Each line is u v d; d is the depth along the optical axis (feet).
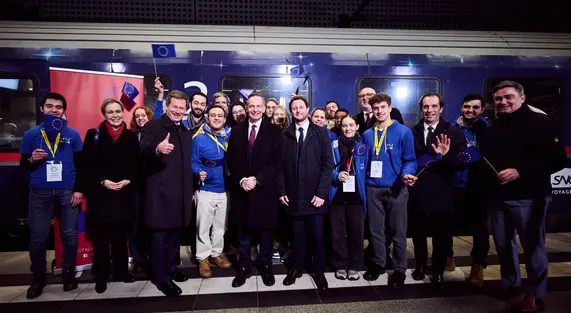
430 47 15.07
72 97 11.22
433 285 10.09
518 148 8.32
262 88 14.12
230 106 13.41
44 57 13.14
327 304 9.00
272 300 9.25
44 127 9.04
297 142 9.94
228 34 14.61
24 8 19.98
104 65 13.41
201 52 13.93
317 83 14.30
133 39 13.92
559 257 12.60
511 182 8.44
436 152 9.09
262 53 14.16
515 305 8.77
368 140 10.39
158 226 9.23
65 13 20.31
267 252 10.22
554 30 24.11
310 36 14.96
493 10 23.73
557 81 15.44
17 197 13.03
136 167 9.82
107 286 10.21
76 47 13.42
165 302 9.17
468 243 14.60
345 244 10.79
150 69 13.62
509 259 8.89
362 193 10.28
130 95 11.50
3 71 12.93
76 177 9.80
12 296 9.60
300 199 9.73
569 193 15.28
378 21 22.86
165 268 9.63
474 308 8.78
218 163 10.97
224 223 11.55
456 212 10.67
